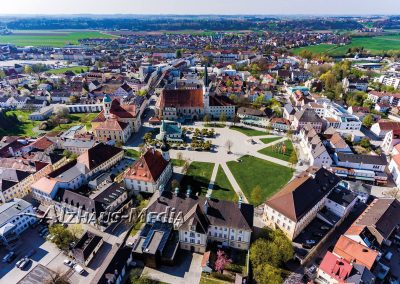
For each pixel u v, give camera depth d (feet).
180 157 543.39
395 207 379.35
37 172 471.21
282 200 360.48
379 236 338.13
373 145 609.83
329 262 298.56
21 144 583.99
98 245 339.36
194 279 306.14
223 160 542.98
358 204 426.10
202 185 465.06
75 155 556.10
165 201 365.81
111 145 561.43
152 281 302.86
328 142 581.53
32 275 304.30
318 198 377.09
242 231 330.34
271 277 288.92
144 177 427.74
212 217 339.98
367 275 287.69
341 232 375.45
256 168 516.73
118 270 301.02
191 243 336.08
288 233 354.33
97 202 380.58
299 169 513.45
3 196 410.52
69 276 308.40
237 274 297.53
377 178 477.77
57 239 343.46
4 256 335.88
